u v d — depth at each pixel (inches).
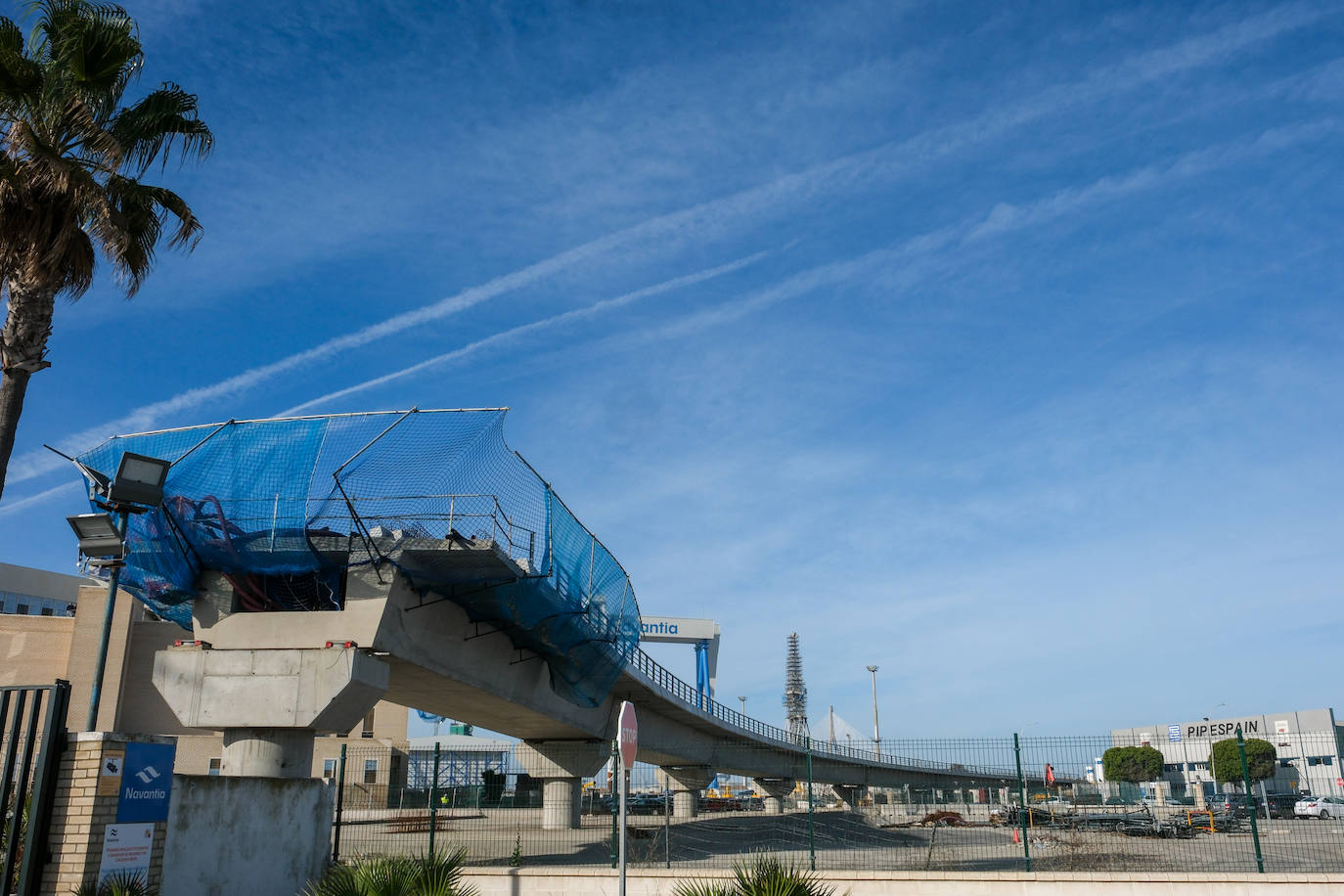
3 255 735.1
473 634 1311.5
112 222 762.8
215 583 1125.7
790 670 6953.7
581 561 1306.6
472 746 3671.3
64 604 3506.4
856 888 658.2
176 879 622.5
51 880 473.1
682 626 4630.9
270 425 1055.6
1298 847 839.1
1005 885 642.2
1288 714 3513.8
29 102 749.3
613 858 791.7
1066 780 695.1
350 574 1101.7
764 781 2952.8
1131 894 628.1
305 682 1055.6
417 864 592.4
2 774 503.5
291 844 733.9
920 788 1172.5
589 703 1672.0
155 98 820.0
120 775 502.0
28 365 740.7
